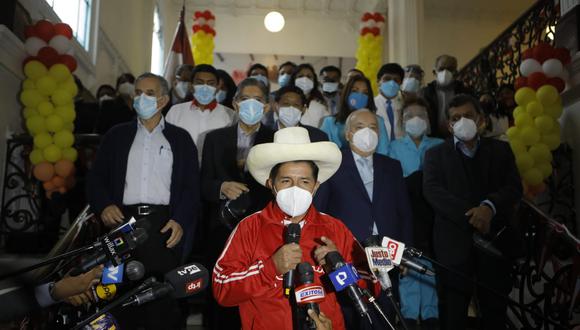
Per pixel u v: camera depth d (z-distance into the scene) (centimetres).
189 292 223
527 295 445
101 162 347
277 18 1314
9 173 494
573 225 503
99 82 873
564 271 397
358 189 346
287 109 407
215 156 384
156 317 312
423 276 412
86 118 616
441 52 1359
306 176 234
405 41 1161
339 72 645
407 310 403
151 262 323
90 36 824
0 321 279
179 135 363
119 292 311
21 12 535
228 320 362
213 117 505
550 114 499
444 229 375
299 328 219
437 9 1374
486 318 365
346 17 1542
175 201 345
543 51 516
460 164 388
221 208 344
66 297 244
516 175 386
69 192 518
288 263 209
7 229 482
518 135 501
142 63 1173
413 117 463
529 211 424
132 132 353
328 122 493
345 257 246
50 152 471
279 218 239
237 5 1527
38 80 487
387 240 253
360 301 212
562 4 575
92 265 226
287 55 1545
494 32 1377
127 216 334
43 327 302
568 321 386
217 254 367
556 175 518
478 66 887
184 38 1030
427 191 385
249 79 394
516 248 371
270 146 232
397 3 1224
